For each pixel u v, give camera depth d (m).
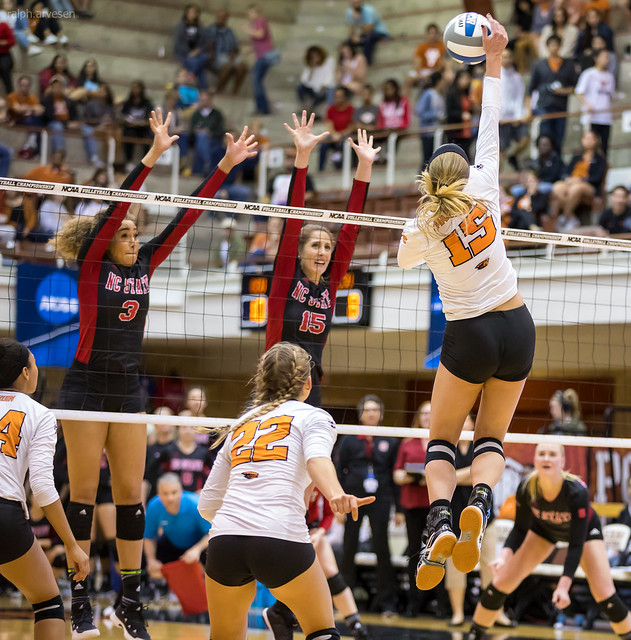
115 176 15.32
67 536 4.70
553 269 11.30
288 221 5.93
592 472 10.72
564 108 14.02
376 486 9.38
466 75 14.60
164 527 9.13
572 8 15.27
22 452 4.70
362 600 10.30
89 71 16.56
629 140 13.17
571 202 12.35
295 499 4.20
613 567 9.47
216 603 4.33
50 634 4.71
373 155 6.23
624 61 15.12
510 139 13.57
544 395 14.30
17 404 4.75
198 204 5.73
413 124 16.53
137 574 5.57
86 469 5.45
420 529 9.19
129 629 5.46
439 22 19.75
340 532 10.34
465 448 9.05
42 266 11.99
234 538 4.13
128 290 5.62
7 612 8.94
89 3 18.42
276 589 4.18
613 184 13.12
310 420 4.32
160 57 19.81
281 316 5.91
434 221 4.39
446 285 4.54
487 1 17.59
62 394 5.55
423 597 9.88
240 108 18.88
